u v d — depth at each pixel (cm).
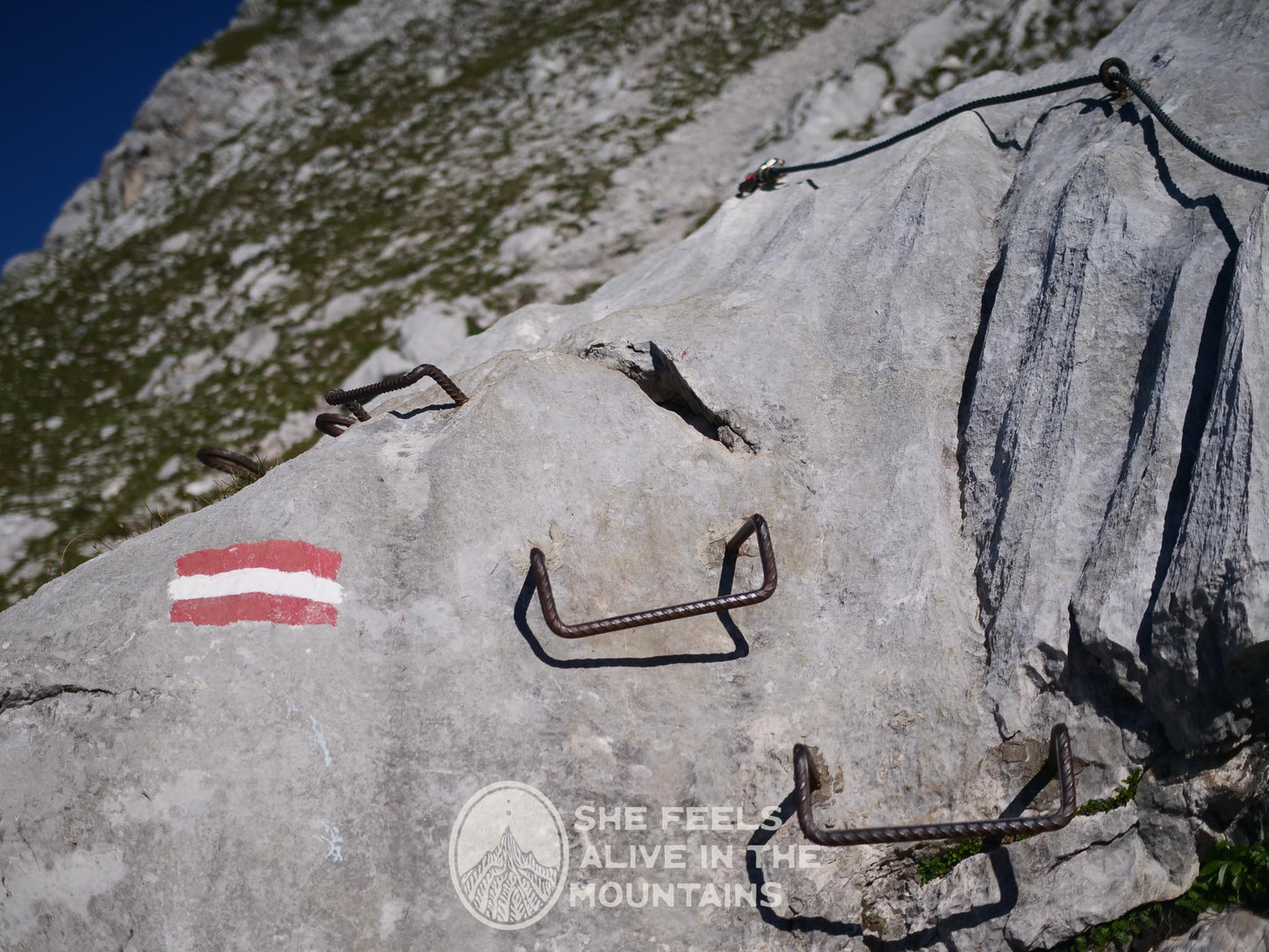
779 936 259
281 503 302
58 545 680
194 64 1249
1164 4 448
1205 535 243
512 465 316
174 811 254
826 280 388
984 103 432
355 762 265
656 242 840
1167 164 340
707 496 325
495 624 289
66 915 249
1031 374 315
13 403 857
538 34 1217
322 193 1059
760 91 998
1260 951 238
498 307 807
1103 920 255
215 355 871
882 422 336
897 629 289
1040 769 264
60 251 1100
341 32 1289
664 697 286
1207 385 271
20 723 268
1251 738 250
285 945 245
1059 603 271
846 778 271
